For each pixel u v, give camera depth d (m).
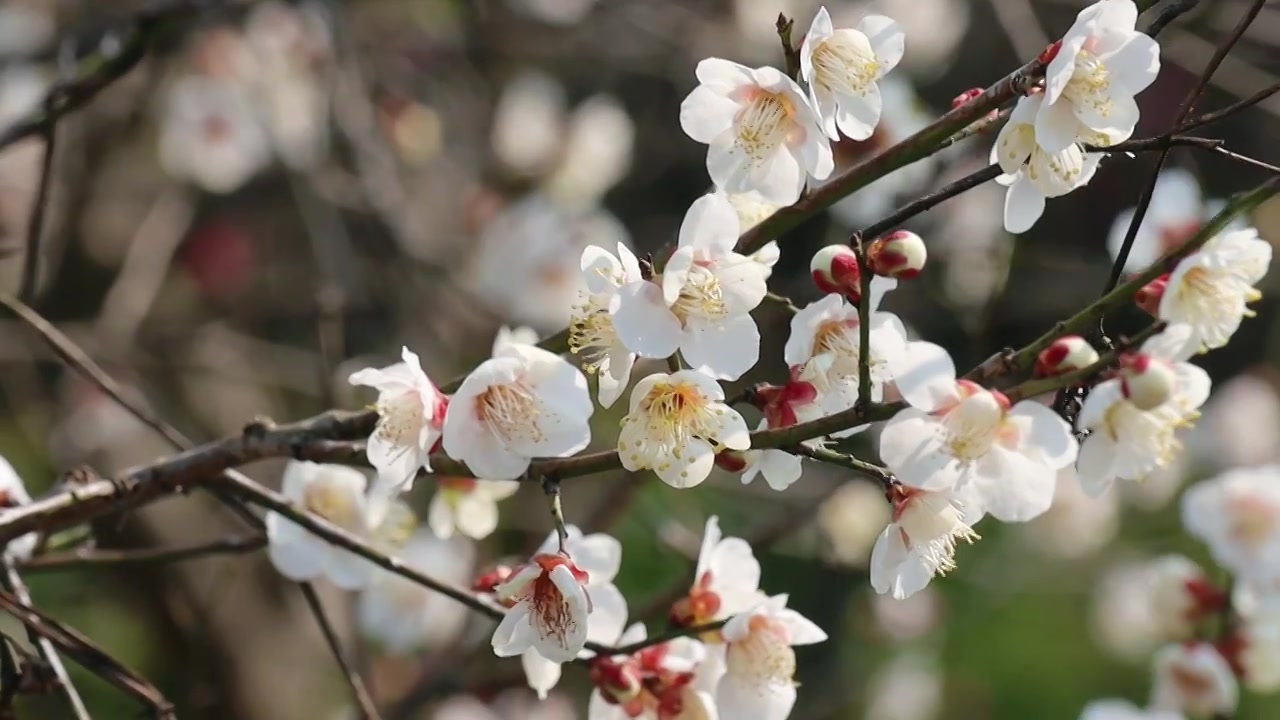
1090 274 6.69
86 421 6.15
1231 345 8.12
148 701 2.86
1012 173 2.29
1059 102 2.24
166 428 3.24
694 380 2.21
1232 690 4.18
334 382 4.29
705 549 2.69
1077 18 2.19
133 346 6.43
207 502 5.58
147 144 7.27
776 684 2.57
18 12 6.35
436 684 4.43
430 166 7.07
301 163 6.31
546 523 6.18
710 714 2.59
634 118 7.68
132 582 6.09
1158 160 2.30
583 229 6.23
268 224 7.92
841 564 5.29
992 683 7.13
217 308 7.58
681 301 2.27
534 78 6.88
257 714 6.13
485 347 6.34
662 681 2.61
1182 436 7.07
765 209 2.67
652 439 2.24
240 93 6.49
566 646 2.27
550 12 7.38
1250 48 6.11
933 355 2.11
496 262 6.12
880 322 2.36
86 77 3.82
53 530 2.91
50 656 2.87
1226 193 7.30
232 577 6.19
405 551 4.80
